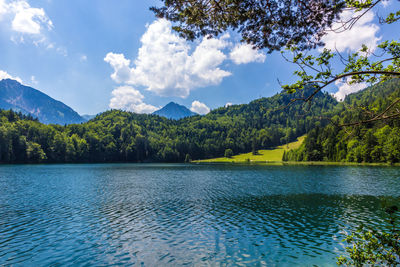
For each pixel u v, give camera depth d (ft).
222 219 75.61
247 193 121.70
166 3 24.26
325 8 21.04
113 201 102.83
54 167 330.75
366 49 23.48
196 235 61.98
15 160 409.49
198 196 114.52
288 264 46.83
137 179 189.57
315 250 52.75
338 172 224.53
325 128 440.04
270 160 568.00
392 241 22.62
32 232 63.62
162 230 65.72
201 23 25.75
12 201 101.35
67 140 490.49
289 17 22.53
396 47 22.77
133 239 59.21
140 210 86.99
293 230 65.16
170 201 103.09
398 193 116.78
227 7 23.85
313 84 22.36
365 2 20.21
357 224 69.00
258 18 23.36
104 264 46.85
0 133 380.78
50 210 86.43
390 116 20.65
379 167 268.00
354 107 23.72
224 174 233.14
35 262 47.42
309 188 135.23
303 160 458.09
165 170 297.53
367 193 117.50
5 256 49.83
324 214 80.12
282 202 99.76
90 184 156.04
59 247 54.39
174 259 49.01
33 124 503.61
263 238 59.67
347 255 50.11
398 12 21.12
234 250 53.01
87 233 63.16
